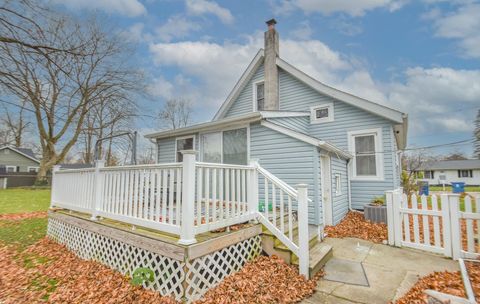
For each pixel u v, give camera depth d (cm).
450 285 305
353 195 796
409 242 480
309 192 579
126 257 369
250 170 422
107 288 325
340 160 736
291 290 310
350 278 351
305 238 348
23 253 486
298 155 606
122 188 395
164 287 307
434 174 3134
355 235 569
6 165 2786
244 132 715
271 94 939
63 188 574
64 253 482
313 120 891
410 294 294
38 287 338
